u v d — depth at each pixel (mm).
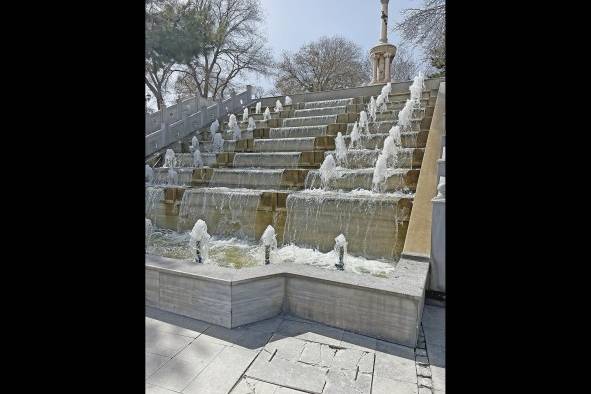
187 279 3123
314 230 5473
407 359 2494
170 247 5688
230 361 2441
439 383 2229
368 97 10945
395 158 6414
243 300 2979
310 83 29062
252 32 14492
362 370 2359
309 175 6695
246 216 6203
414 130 7789
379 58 14086
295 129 9461
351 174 6270
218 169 7840
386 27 14141
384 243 4910
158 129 10227
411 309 2658
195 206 6816
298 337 2781
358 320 2857
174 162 9461
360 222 5102
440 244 3416
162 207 7281
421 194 4688
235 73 15406
